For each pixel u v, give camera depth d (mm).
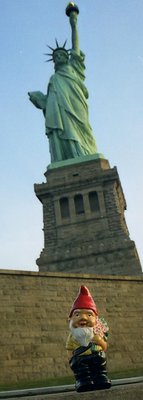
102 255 66250
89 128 87188
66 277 30344
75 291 30062
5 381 25094
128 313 30484
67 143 83438
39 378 26000
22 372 25844
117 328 29438
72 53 96375
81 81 92375
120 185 82812
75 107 87000
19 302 28125
